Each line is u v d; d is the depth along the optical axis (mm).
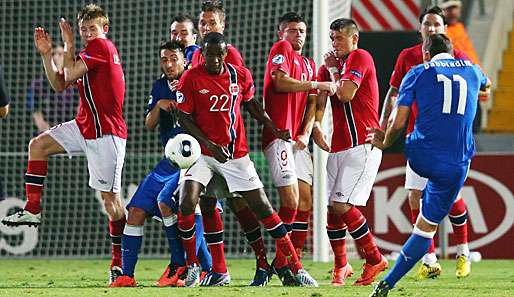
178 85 28453
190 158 28125
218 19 30359
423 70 25391
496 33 59812
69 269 40688
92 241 48531
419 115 25234
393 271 24547
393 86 33812
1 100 29359
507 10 60656
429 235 24641
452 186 24812
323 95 31422
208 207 30375
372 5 56281
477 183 44906
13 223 31453
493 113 56781
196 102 28344
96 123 30844
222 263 30734
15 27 53531
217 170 28844
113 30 54219
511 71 58406
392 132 25578
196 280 29656
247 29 53156
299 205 32156
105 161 30969
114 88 30672
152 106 30688
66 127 31406
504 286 30406
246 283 32125
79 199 48562
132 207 29984
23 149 50781
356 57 30188
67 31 29906
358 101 30438
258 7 53219
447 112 24922
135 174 47719
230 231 47781
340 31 30531
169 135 30781
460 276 34625
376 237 45188
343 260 31344
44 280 34469
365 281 30312
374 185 45156
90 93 30641
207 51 27891
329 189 31062
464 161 25000
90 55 30234
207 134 28516
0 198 32250
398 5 56094
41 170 31484
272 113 30375
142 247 48562
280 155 30250
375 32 48281
